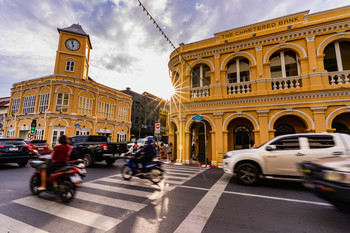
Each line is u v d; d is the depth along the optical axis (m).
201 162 12.92
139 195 4.76
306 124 9.47
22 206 3.90
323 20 9.97
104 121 25.11
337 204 3.08
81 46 23.98
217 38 12.41
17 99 23.64
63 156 4.39
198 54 12.67
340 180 3.02
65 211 3.66
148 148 6.21
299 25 10.33
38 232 2.82
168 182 6.36
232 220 3.33
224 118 11.25
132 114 37.00
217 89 11.58
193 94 12.56
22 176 6.92
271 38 10.67
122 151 10.30
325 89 9.02
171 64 14.49
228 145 12.23
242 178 6.08
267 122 10.06
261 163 5.92
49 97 20.50
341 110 8.82
